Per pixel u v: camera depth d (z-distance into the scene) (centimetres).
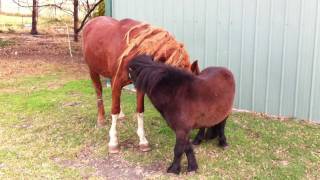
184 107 338
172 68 338
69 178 361
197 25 575
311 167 384
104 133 464
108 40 410
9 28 1564
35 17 1423
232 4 540
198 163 384
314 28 494
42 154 411
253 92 548
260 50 532
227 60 559
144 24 394
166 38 363
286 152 414
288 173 368
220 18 553
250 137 451
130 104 564
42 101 591
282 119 522
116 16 662
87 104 576
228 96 359
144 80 338
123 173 372
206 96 343
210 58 573
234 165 382
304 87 513
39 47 1148
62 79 749
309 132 470
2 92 656
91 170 377
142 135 416
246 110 557
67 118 517
